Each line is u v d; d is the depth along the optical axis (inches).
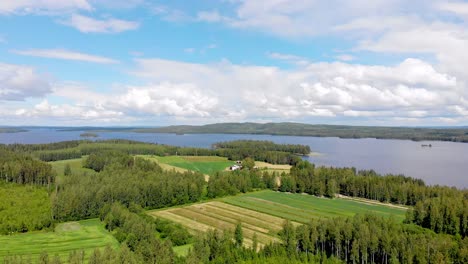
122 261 3221.0
